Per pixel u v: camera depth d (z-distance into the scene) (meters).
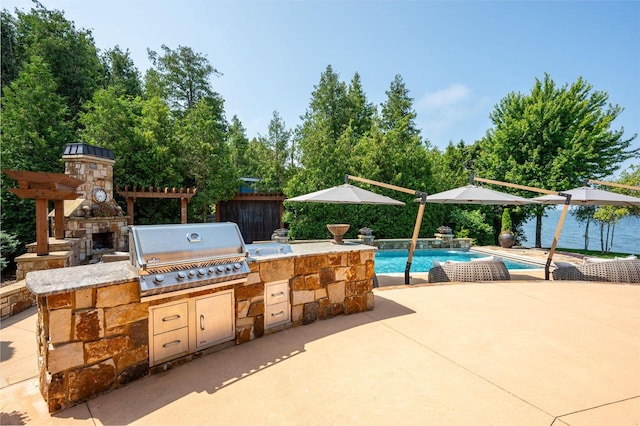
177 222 14.93
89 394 2.35
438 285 6.05
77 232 9.27
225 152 16.28
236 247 3.20
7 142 11.81
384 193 15.34
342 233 4.80
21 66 16.64
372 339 3.53
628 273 6.48
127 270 2.75
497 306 4.77
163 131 14.97
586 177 15.52
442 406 2.33
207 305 3.09
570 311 4.55
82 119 14.41
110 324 2.45
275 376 2.73
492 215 17.77
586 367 2.94
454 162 21.48
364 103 26.62
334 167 14.65
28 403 2.32
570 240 34.91
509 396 2.46
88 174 10.22
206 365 2.90
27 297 5.58
